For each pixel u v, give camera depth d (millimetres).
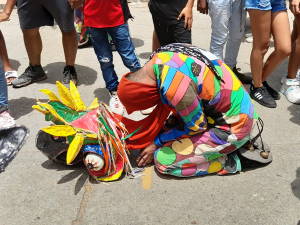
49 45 5375
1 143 3203
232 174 2826
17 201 2652
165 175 2830
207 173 2805
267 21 3430
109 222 2463
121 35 3578
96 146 2688
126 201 2619
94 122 2721
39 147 2900
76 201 2637
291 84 3887
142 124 2826
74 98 2951
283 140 3219
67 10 3832
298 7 3480
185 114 2471
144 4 7168
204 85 2475
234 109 2584
